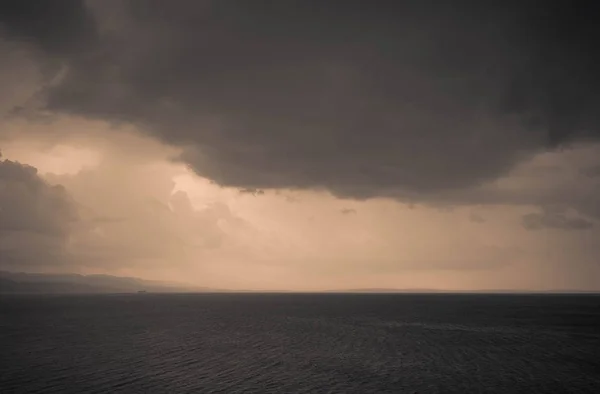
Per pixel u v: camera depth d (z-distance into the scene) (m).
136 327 95.00
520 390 39.41
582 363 51.66
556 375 45.22
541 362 52.31
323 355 57.47
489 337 77.12
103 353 58.22
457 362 52.50
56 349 61.53
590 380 43.03
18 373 45.41
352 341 71.94
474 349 62.72
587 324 102.50
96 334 80.75
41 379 42.81
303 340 73.12
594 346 65.62
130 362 51.72
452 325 101.12
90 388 39.53
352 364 51.16
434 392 38.88
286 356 56.53
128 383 41.44
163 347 64.06
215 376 44.53
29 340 71.31
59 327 93.62
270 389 39.72
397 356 56.75
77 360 52.88
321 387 40.47
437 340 73.00
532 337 76.88
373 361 53.16
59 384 40.88
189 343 68.75
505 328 93.50
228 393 38.25
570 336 78.44
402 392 38.88
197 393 38.16
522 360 53.69
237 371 46.97
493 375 45.28
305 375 45.16
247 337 77.19
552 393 38.47
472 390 39.50
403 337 77.38
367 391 39.25
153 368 48.25
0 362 51.50
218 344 67.75
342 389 39.84
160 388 39.69
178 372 46.31
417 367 49.41
